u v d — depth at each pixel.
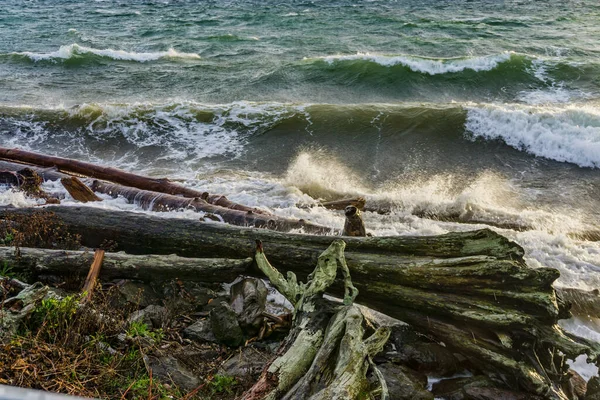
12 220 7.34
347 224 7.00
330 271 5.25
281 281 5.28
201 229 6.72
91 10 38.00
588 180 12.24
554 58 21.34
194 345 5.48
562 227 9.85
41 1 41.97
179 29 30.84
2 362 4.31
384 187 11.93
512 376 4.97
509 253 5.39
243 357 5.32
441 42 26.25
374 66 20.69
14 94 19.12
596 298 6.68
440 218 10.34
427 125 14.92
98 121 15.70
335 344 4.53
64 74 22.05
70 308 5.11
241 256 6.44
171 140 14.73
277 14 34.03
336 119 15.42
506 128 14.30
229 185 11.40
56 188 10.28
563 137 13.55
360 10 34.75
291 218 8.52
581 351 4.78
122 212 7.16
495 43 25.80
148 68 22.58
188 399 4.54
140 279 6.32
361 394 4.05
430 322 5.41
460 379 5.23
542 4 35.84
